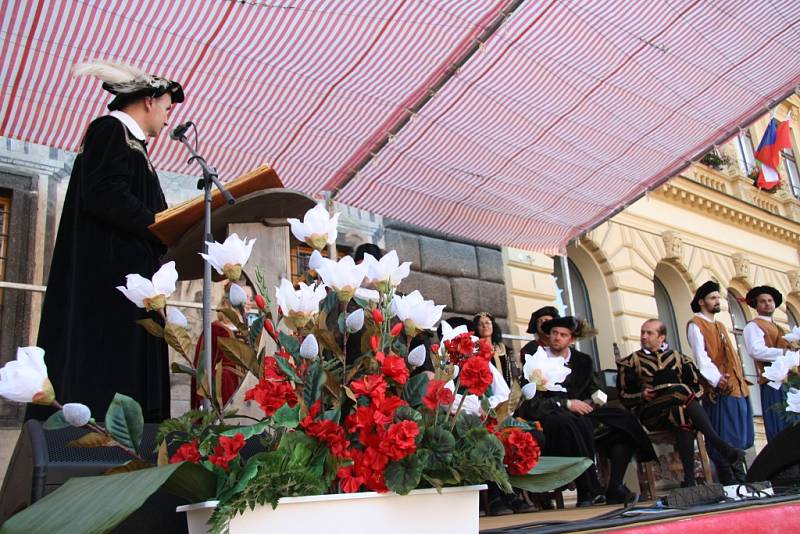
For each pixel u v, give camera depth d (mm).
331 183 5031
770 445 3738
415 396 1295
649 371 4805
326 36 3867
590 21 4184
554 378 1334
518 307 7930
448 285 7375
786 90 5086
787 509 2084
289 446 1113
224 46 3824
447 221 5750
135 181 2260
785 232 12922
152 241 2209
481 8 3879
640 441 4398
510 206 5797
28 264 4953
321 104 4367
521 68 4426
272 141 4582
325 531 1043
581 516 3043
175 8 3551
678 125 5191
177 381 4969
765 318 5863
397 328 1295
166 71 3926
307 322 1258
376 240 6910
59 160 5262
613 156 5406
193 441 1135
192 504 1069
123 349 2033
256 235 1918
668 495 2322
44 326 2059
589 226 6266
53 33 3549
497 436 1311
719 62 4684
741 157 12992
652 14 4207
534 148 5152
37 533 928
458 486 1192
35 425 1634
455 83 4441
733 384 5051
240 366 1267
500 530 1602
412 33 3961
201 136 4402
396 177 5152
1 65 3670
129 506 891
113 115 2285
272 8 3641
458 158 5102
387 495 1104
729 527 1847
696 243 11039
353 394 1196
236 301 1248
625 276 9586
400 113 4551
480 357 1259
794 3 4312
